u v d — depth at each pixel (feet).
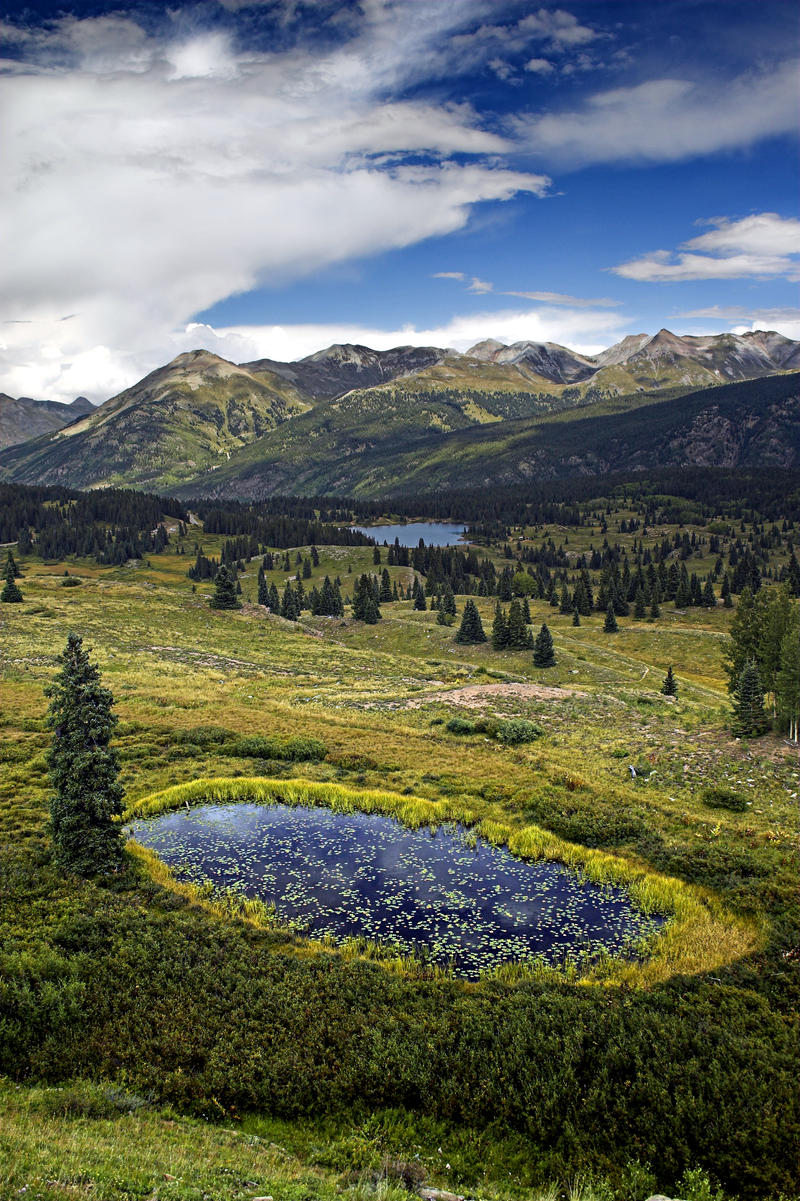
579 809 103.86
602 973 65.16
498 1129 47.19
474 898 81.46
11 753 123.03
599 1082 49.70
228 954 65.62
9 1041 52.65
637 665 305.12
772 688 190.29
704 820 98.68
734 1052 51.47
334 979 62.23
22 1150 36.09
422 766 128.47
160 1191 33.86
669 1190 41.93
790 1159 42.78
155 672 216.95
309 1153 44.55
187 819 105.60
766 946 66.54
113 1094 47.55
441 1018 57.11
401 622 407.64
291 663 262.26
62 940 65.67
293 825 103.71
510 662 298.76
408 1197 38.11
